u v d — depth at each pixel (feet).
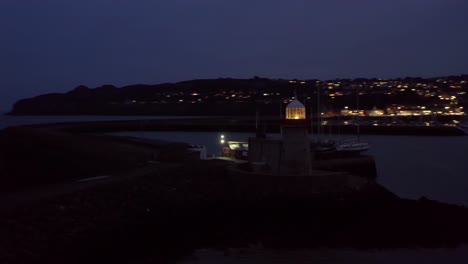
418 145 358.64
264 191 113.91
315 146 225.76
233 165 135.95
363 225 100.78
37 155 128.98
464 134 479.41
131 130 498.69
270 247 90.38
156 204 101.91
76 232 79.77
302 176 114.01
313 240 93.50
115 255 77.25
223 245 90.22
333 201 108.17
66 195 92.84
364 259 86.38
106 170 129.49
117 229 84.99
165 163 150.41
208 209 103.04
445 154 290.56
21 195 92.17
